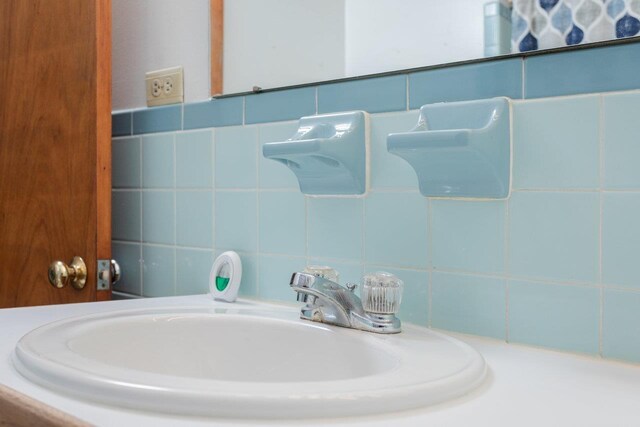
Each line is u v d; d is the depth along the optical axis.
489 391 0.67
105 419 0.56
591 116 0.82
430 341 0.85
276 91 1.20
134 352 0.97
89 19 1.40
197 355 1.03
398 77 1.02
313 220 1.14
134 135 1.54
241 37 1.29
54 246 1.50
